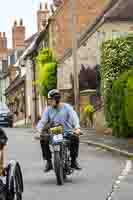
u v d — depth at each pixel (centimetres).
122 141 2341
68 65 4597
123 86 2386
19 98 7781
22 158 1917
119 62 2883
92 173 1485
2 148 919
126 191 1191
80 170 1443
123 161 1744
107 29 3488
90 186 1270
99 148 2217
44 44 5859
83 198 1118
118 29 3484
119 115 2458
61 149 1310
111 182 1320
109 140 2427
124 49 2892
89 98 3738
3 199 887
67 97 4284
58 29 5188
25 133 3488
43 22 6291
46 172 1425
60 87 4894
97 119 3356
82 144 2445
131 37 2917
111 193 1169
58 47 5175
